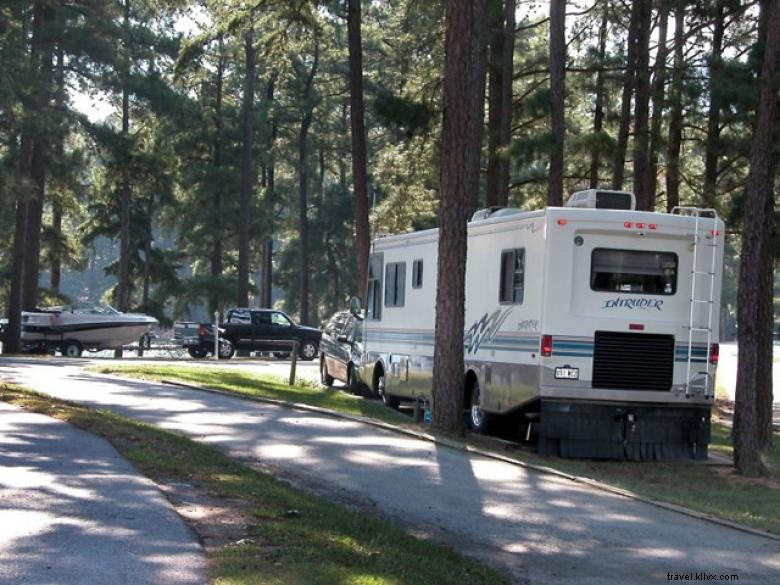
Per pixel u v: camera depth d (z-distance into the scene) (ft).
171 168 155.53
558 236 52.26
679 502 40.55
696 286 53.67
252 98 180.14
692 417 54.08
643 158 84.33
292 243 257.96
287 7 89.10
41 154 134.21
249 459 43.83
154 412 57.47
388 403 74.33
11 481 33.94
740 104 68.95
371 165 210.79
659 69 82.38
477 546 31.50
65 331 135.03
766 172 51.57
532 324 53.36
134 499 32.01
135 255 210.38
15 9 112.27
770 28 51.88
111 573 23.82
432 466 44.42
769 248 67.46
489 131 94.12
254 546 26.66
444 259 55.72
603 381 52.54
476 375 59.88
